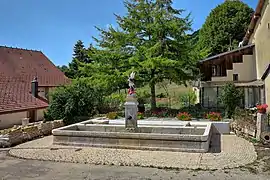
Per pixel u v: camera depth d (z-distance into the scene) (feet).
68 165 29.76
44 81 102.42
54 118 63.72
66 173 26.99
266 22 66.95
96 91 70.33
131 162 30.37
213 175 25.62
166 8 69.51
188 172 26.71
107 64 70.18
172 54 66.85
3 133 41.83
